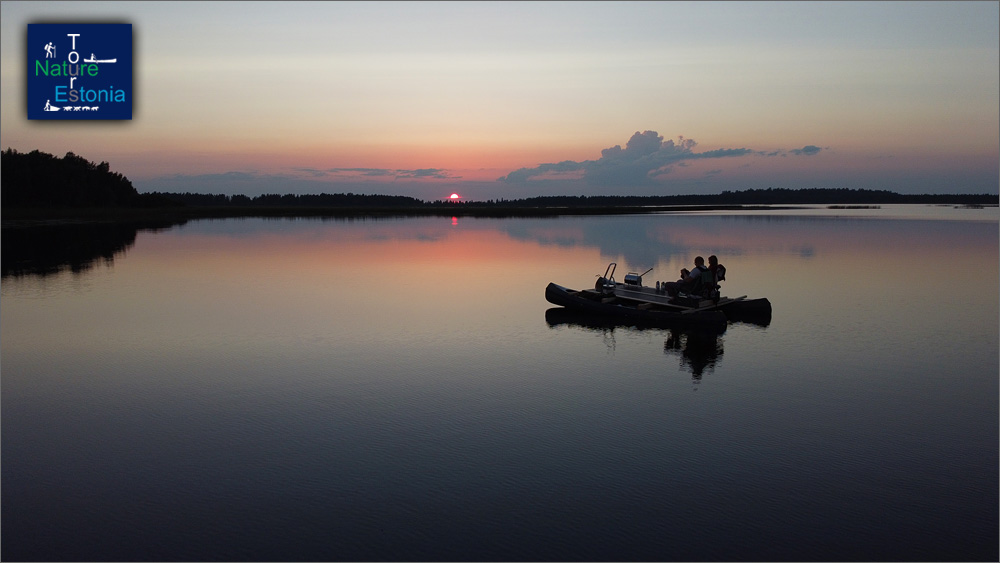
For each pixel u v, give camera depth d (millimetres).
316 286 21781
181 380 11477
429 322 16172
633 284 18781
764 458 8453
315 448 8688
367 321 16234
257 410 10039
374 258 30438
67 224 61469
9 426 9445
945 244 38188
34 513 7121
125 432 9219
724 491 7598
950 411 10125
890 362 12750
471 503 7305
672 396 10789
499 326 15805
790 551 6449
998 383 11461
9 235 45281
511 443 8859
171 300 19016
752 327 15859
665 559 6320
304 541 6594
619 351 13617
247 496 7461
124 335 14680
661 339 14641
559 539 6629
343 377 11664
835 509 7219
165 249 34781
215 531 6770
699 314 15742
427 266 27344
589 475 7965
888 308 18125
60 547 6496
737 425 9539
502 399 10578
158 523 6926
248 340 14266
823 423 9625
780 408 10250
